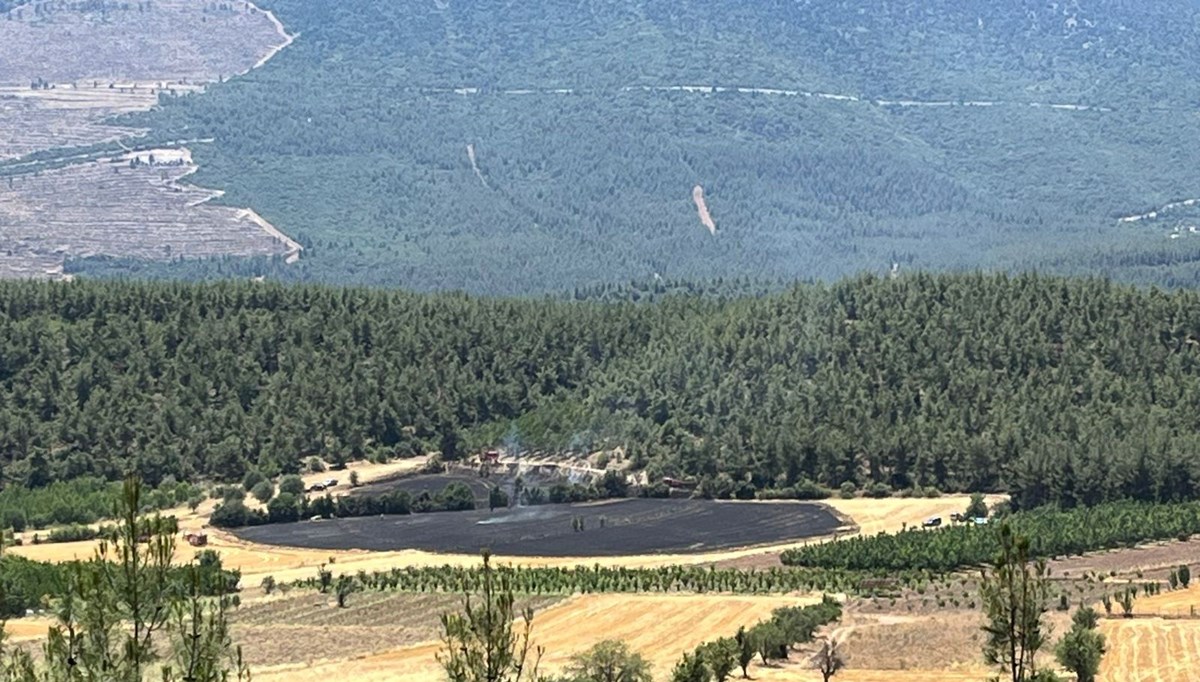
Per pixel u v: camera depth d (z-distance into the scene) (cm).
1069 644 14938
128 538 7344
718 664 15700
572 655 16550
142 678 7262
